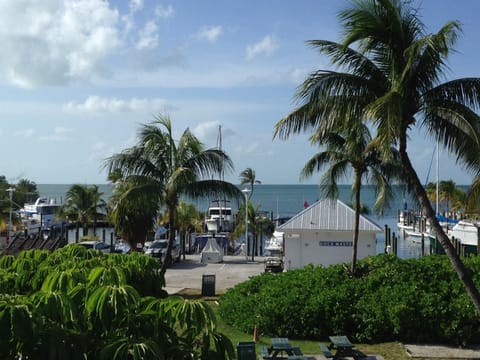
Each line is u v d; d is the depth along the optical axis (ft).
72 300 21.80
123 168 66.44
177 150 67.56
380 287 50.98
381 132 34.09
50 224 225.56
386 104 34.14
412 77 37.70
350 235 90.38
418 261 56.34
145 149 66.90
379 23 36.88
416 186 38.70
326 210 93.20
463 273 37.73
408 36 37.65
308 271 58.59
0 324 18.33
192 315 21.93
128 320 21.13
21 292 33.24
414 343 44.75
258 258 130.52
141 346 19.45
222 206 208.23
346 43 37.22
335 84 38.01
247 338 46.62
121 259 44.27
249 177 211.82
